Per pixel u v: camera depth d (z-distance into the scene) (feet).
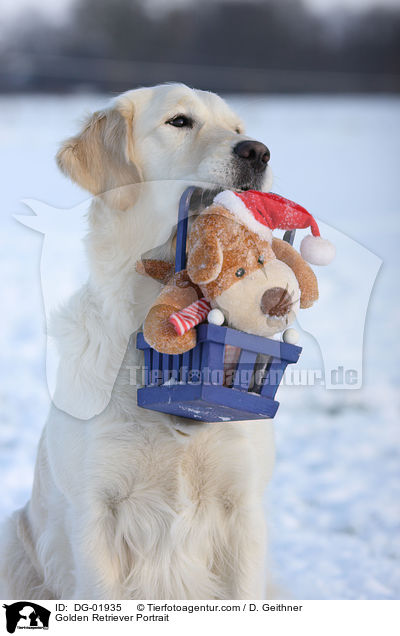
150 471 8.91
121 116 9.46
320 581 11.50
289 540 13.03
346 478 15.84
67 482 9.09
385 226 42.32
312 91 97.91
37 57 97.25
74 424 9.02
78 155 9.59
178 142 9.36
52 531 9.65
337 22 101.86
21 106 85.25
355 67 101.71
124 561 9.18
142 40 101.96
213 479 9.00
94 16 100.78
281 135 68.28
